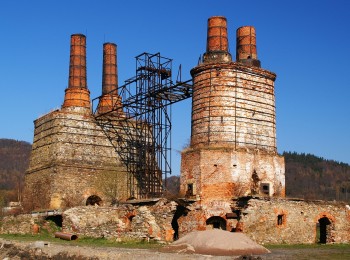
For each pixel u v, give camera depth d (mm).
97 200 40250
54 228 34875
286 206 27781
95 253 19656
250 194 28406
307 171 92062
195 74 31422
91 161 40344
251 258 16766
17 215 36281
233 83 30125
